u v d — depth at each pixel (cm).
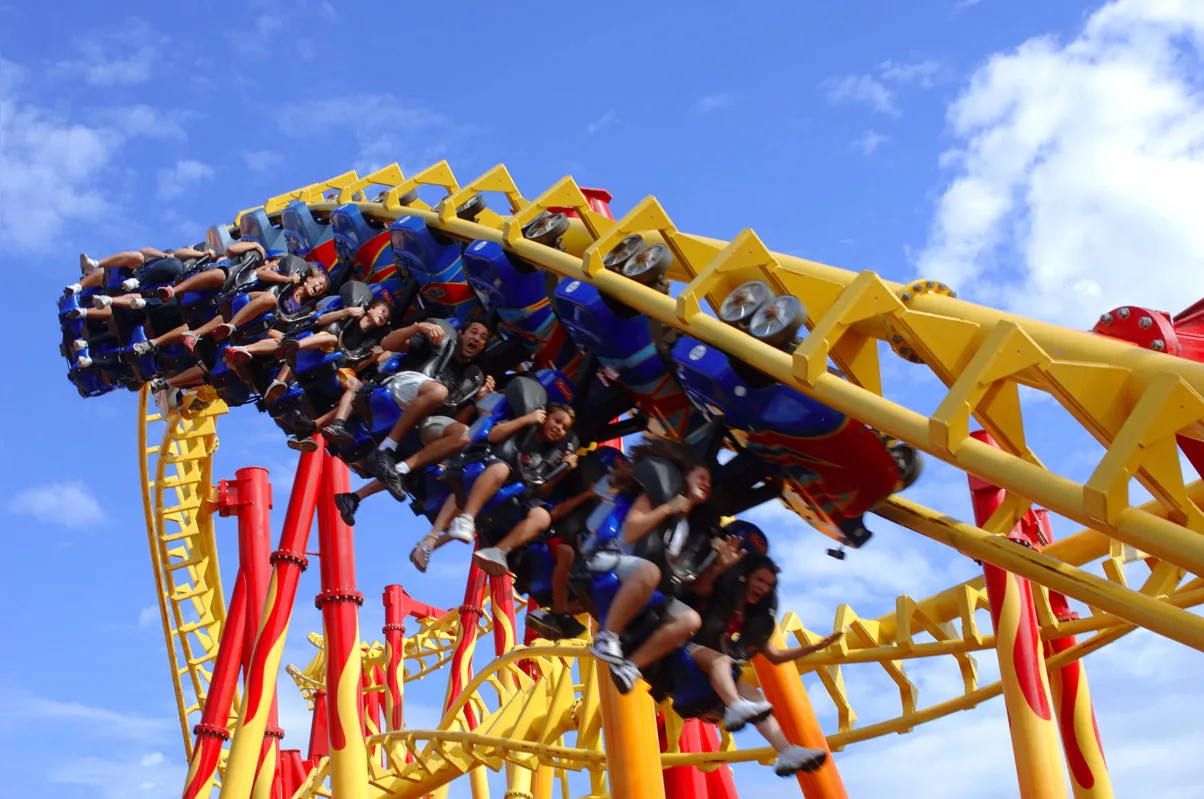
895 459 929
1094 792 1450
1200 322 824
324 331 1284
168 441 2494
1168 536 648
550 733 1786
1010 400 766
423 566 1046
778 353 849
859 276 812
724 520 1073
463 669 2739
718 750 1523
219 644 2562
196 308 1481
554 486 1089
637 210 1054
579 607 1052
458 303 1237
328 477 2062
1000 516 948
